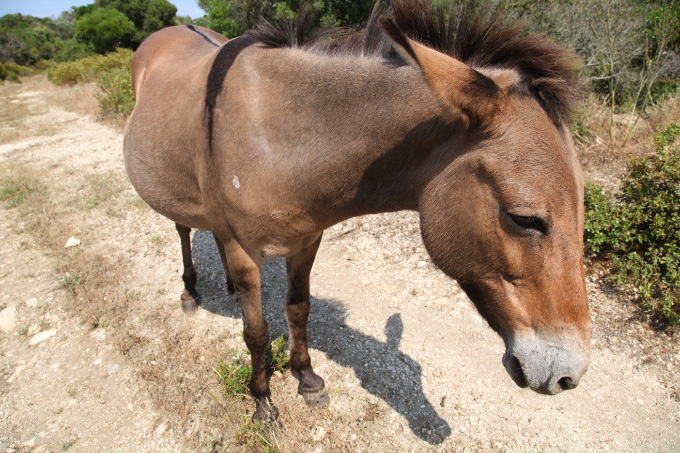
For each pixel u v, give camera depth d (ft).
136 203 16.47
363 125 5.17
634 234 10.93
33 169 20.26
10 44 127.44
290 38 6.01
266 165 5.74
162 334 9.95
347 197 5.66
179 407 8.02
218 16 41.57
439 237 4.94
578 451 7.16
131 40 94.22
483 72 4.72
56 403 8.25
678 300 9.24
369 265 12.17
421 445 7.30
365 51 5.36
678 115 16.84
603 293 10.37
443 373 8.64
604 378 8.40
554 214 4.10
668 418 7.57
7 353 9.51
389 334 9.70
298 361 8.23
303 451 7.25
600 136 17.11
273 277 12.03
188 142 7.03
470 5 4.89
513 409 7.88
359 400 8.18
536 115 4.24
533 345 4.44
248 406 8.12
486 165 4.30
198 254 13.23
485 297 4.89
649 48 19.62
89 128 28.94
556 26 19.54
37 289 11.53
